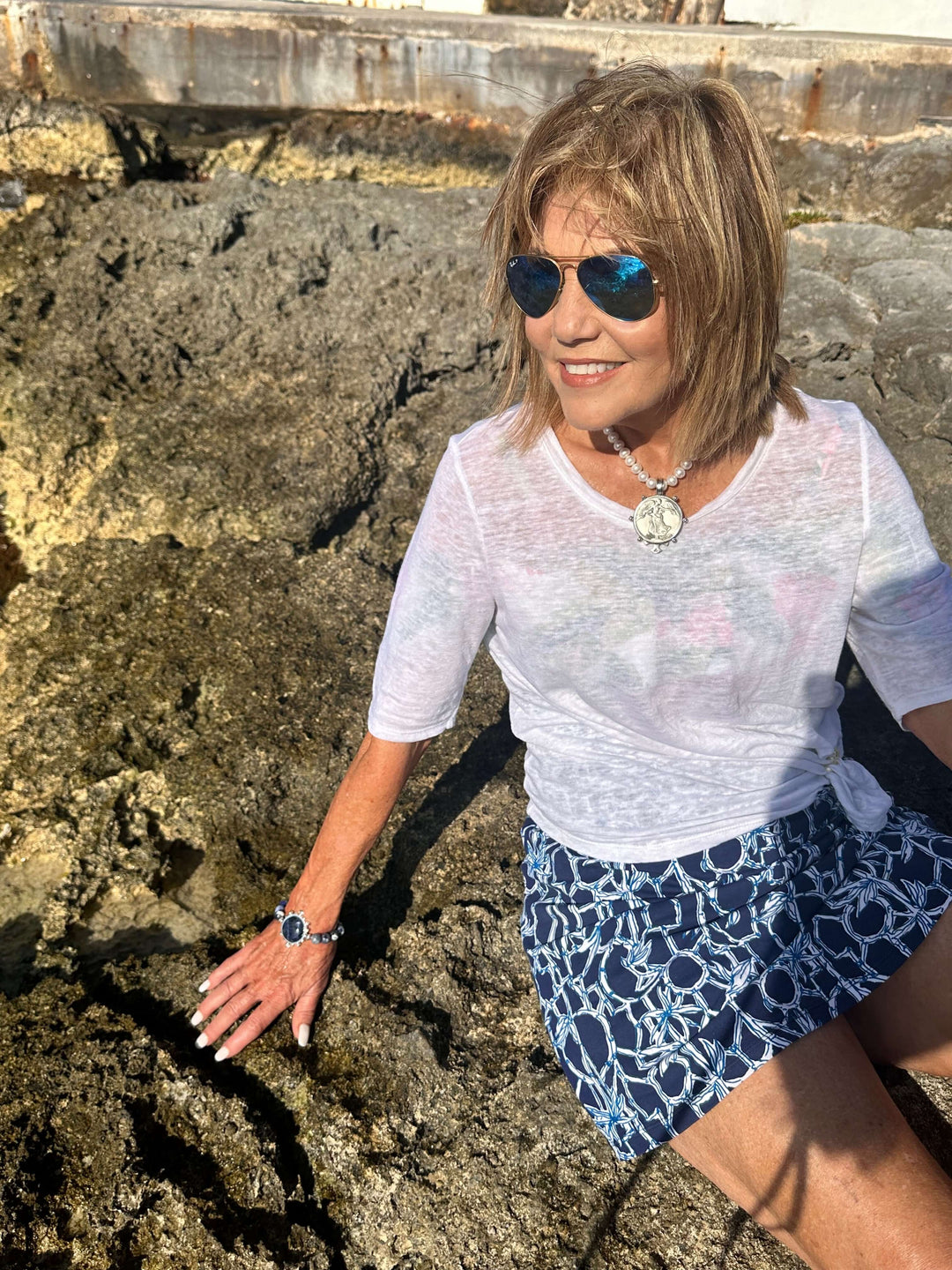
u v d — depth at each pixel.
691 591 1.30
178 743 2.31
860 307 3.66
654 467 1.30
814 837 1.41
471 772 2.25
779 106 4.95
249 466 3.03
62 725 2.35
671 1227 1.53
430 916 1.96
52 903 2.03
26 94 4.77
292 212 4.18
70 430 3.20
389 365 3.42
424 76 5.03
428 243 4.13
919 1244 1.09
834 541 1.29
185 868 2.13
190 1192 1.56
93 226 4.06
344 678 2.45
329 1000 1.79
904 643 1.35
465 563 1.36
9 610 2.66
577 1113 1.66
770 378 1.24
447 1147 1.63
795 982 1.30
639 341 1.13
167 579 2.70
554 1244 1.52
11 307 3.71
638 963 1.37
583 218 1.09
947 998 1.34
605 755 1.45
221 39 4.85
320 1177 1.61
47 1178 1.57
